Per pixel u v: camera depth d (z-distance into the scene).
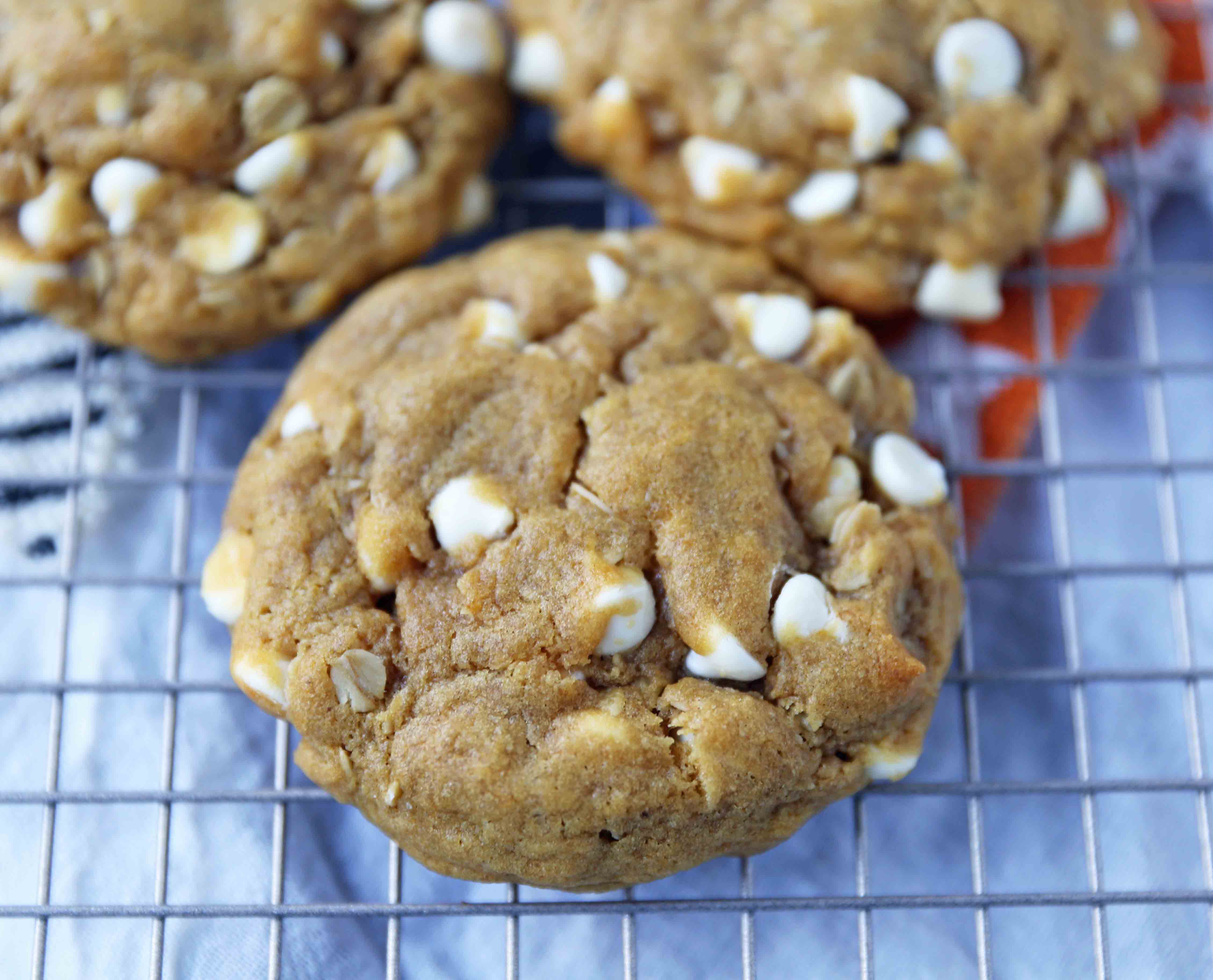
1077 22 0.33
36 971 0.30
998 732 0.34
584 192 0.35
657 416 0.30
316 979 0.32
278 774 0.31
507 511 0.30
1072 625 0.33
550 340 0.31
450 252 0.35
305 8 0.32
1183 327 0.36
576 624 0.29
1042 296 0.35
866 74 0.32
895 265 0.33
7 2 0.32
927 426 0.35
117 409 0.35
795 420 0.31
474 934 0.32
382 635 0.30
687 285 0.32
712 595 0.29
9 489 0.34
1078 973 0.33
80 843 0.33
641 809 0.29
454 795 0.29
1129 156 0.35
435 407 0.30
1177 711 0.34
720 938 0.33
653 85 0.32
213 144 0.32
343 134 0.33
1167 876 0.33
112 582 0.32
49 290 0.32
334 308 0.33
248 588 0.30
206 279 0.32
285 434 0.31
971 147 0.32
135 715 0.33
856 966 0.32
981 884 0.31
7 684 0.31
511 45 0.34
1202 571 0.32
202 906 0.31
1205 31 0.36
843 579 0.30
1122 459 0.35
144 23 0.32
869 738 0.30
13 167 0.32
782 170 0.32
